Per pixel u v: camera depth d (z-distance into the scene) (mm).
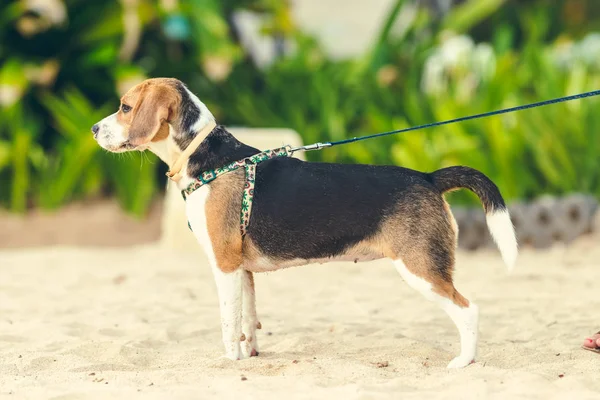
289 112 16172
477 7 16938
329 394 5473
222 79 16219
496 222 6258
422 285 6172
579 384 5676
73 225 14836
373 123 15023
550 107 13688
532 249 12633
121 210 15312
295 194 6289
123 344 7105
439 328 7848
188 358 6797
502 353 6797
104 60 15625
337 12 25812
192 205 6387
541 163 13438
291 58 17328
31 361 6648
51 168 15438
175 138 6422
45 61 15695
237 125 16312
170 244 12836
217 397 5434
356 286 10047
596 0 20906
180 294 9523
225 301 6422
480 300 9039
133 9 15250
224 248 6352
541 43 19359
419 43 16812
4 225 14820
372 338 7449
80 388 5738
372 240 6246
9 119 15297
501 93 14031
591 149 13562
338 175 6328
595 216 13375
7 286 10117
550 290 9586
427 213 6195
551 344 7094
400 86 16453
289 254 6348
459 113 14039
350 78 16375
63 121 15086
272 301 9250
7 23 15555
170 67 16438
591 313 8281
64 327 7945
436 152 13461
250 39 18562
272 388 5621
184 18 15805
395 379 5770
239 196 6328
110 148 6516
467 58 15883
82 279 10523
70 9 15648
